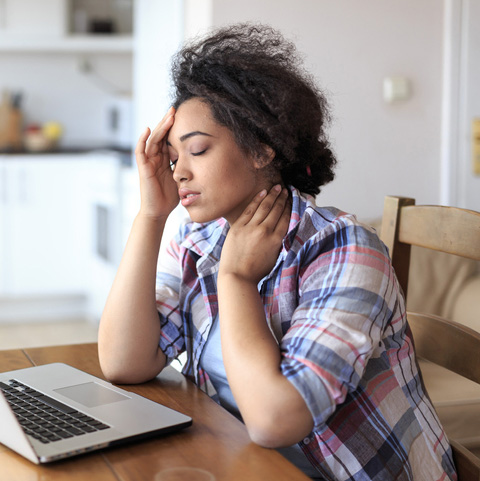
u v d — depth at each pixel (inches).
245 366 37.1
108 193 170.1
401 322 43.4
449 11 114.4
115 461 33.8
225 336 38.9
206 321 48.1
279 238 42.4
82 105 207.9
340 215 44.2
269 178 43.6
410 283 100.7
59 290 185.0
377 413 41.2
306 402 35.4
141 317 47.4
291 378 35.8
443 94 116.7
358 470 40.6
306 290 40.5
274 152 42.5
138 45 152.9
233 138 41.8
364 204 115.7
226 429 38.0
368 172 115.2
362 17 111.4
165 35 130.5
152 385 46.9
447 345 50.5
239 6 106.0
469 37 115.3
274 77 41.5
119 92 208.5
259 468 33.2
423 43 114.9
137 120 155.8
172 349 49.2
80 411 38.6
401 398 42.8
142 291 47.8
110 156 170.6
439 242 54.1
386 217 58.9
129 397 41.0
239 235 42.1
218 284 41.1
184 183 42.5
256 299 40.4
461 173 118.0
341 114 112.6
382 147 115.3
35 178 179.9
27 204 180.2
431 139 117.5
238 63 41.6
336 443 40.5
